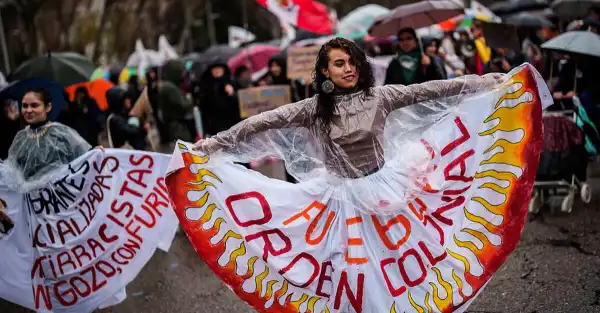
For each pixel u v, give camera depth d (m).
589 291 5.06
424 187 3.85
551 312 4.76
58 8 27.22
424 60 7.60
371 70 3.82
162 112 9.85
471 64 9.74
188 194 3.98
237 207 3.96
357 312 3.79
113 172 5.10
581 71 7.77
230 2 34.59
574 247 6.11
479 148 3.96
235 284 3.94
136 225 5.14
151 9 32.41
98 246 5.11
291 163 3.95
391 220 3.81
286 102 8.51
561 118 7.28
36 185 5.04
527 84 3.94
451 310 3.81
